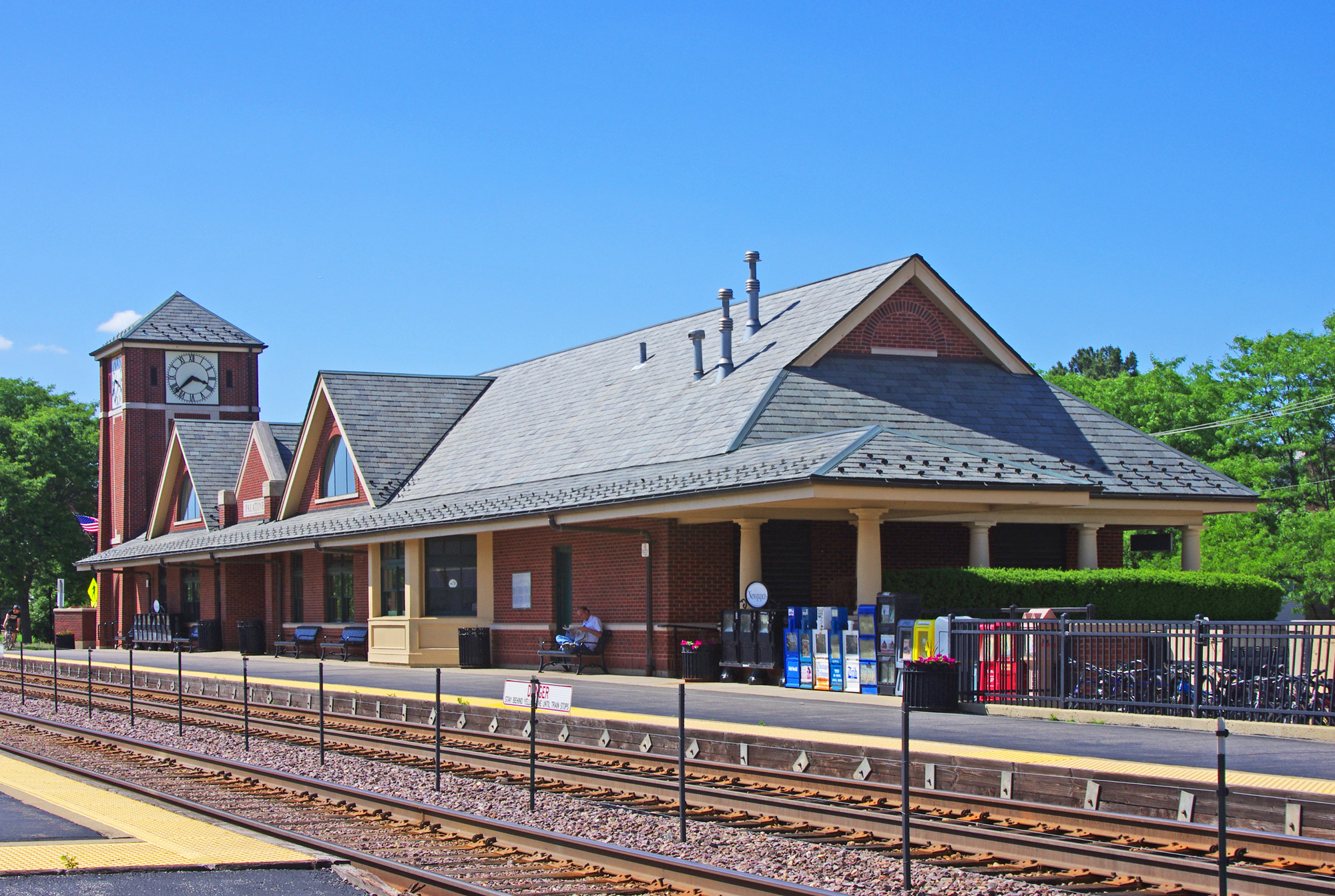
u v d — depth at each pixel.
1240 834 10.58
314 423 42.25
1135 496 27.33
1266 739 15.84
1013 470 22.98
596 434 32.88
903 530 27.91
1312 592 44.19
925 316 30.31
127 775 16.77
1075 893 9.71
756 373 29.48
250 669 34.75
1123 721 17.88
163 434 59.09
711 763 15.70
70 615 58.56
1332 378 50.66
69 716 26.03
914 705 19.58
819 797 13.79
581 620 29.50
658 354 35.44
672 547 26.75
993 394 29.84
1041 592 23.81
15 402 87.50
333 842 12.02
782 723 17.81
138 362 58.72
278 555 44.41
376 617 36.06
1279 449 51.38
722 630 25.61
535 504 28.39
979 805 12.57
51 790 13.95
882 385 28.95
